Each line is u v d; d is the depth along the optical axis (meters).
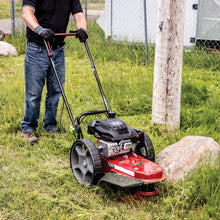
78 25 4.39
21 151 4.46
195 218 3.04
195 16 9.11
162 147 4.39
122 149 3.56
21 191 3.51
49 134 4.95
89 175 3.76
